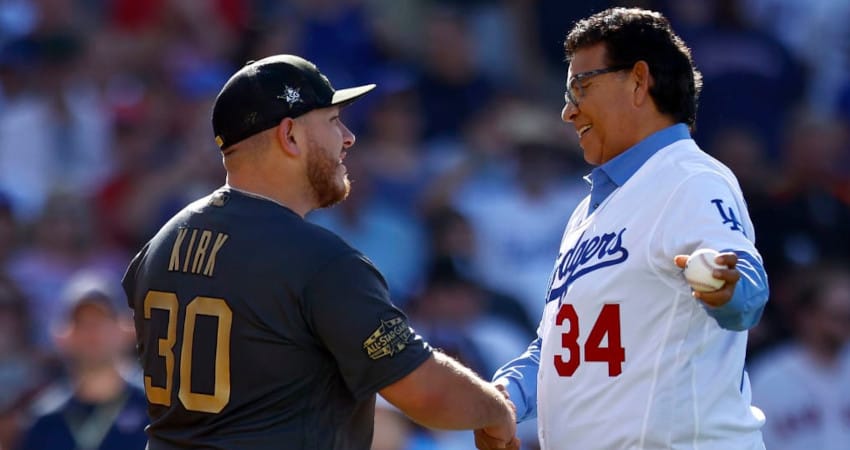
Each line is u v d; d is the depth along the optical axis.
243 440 13.37
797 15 41.69
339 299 13.38
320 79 14.26
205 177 34.53
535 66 40.62
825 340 29.30
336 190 14.29
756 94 37.25
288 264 13.45
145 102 36.91
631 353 13.34
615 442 13.36
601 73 14.02
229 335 13.45
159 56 38.91
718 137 35.41
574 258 13.98
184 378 13.64
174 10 40.03
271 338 13.38
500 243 33.59
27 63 37.78
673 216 13.20
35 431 23.62
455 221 31.33
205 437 13.54
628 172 13.87
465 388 13.88
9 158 35.94
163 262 14.05
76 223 33.25
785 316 30.36
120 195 34.59
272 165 13.99
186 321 13.68
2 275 30.47
